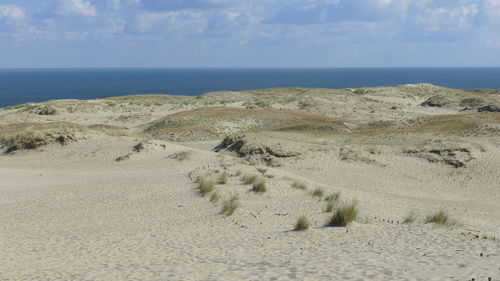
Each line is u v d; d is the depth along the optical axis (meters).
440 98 85.81
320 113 68.81
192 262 8.99
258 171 26.72
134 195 19.58
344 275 7.15
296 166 32.25
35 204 18.11
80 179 25.48
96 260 9.62
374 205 18.62
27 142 36.88
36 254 10.41
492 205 22.39
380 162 32.03
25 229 13.62
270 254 9.41
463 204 22.38
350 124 50.72
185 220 14.58
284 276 7.37
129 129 58.69
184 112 64.19
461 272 6.86
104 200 18.66
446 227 12.06
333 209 15.77
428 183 28.16
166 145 35.59
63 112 73.94
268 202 17.91
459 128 38.06
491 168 28.83
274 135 40.47
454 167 30.03
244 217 14.77
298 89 114.69
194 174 24.70
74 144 36.72
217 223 13.90
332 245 10.02
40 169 30.36
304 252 9.40
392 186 27.48
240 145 37.59
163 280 7.53
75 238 12.23
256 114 61.00
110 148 35.06
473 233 11.23
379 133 40.12
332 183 28.27
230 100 94.31
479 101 77.81
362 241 10.30
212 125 54.97
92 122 66.19
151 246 10.98
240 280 7.26
